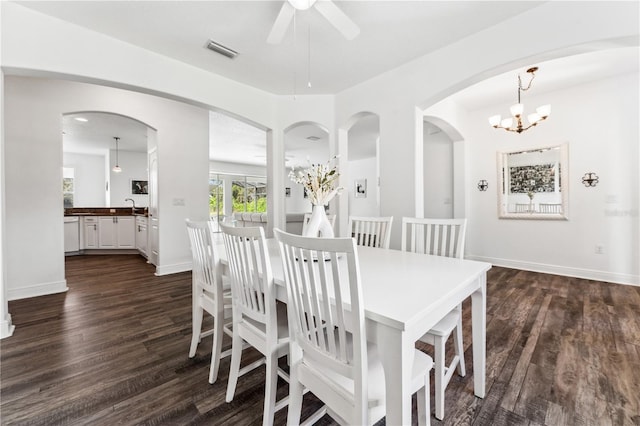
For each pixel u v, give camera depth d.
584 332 2.23
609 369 1.75
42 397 1.52
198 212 4.49
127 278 3.94
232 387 1.50
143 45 2.62
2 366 1.81
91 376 1.71
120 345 2.09
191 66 2.99
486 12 2.20
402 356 0.85
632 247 3.46
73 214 5.74
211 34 2.46
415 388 1.04
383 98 3.23
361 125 5.32
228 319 2.35
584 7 1.96
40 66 2.17
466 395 1.56
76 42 2.32
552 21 2.08
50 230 3.30
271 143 3.80
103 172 8.09
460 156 4.84
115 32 2.42
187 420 1.38
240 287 1.43
